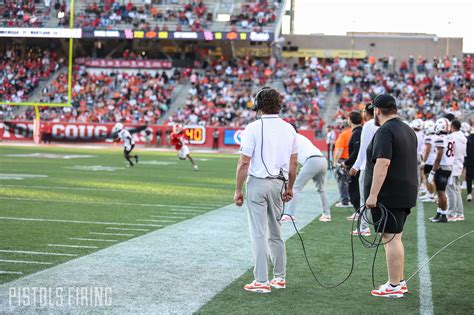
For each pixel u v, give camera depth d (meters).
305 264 6.71
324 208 9.98
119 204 11.17
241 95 39.88
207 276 5.95
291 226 9.34
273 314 4.82
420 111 34.09
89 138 37.47
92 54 45.31
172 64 43.16
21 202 11.03
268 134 5.51
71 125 37.62
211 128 36.56
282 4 44.09
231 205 11.48
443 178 10.31
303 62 49.41
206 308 4.91
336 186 16.48
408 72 42.53
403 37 48.34
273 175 5.51
